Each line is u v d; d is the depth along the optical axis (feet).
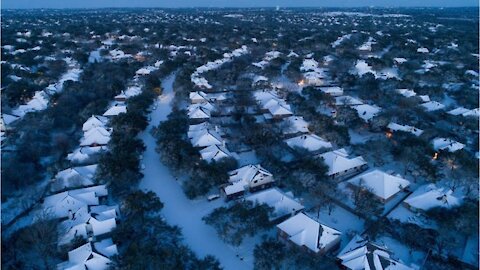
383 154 277.64
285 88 429.38
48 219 185.57
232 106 377.71
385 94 401.49
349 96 411.13
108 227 187.32
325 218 209.26
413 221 206.39
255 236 193.98
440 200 213.05
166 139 272.10
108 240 179.52
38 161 260.62
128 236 181.27
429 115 358.02
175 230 188.44
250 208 199.82
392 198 229.66
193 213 213.66
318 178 230.68
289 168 251.39
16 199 216.33
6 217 203.10
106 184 226.79
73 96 359.25
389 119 327.88
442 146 284.20
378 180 231.09
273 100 370.12
